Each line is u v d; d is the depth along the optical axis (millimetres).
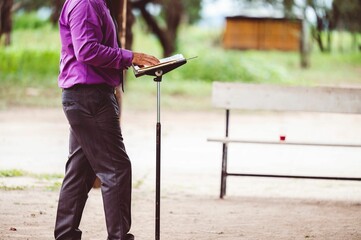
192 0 44312
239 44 54219
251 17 53219
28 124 19266
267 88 10352
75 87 6125
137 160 13703
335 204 9859
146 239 7535
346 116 23844
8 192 10047
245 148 15805
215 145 16203
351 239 7746
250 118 22969
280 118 23094
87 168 6473
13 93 26688
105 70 6152
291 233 7980
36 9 40438
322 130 19609
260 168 13023
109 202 6195
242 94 10359
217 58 36438
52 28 37875
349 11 25547
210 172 12555
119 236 6227
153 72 6113
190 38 62344
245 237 7734
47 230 7762
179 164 13383
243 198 10188
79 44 5914
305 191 10875
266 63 37062
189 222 8453
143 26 39781
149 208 9258
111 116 6184
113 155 6207
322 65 44219
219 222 8500
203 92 31016
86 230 7832
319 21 24641
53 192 10094
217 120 22047
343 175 12328
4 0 31156
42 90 28109
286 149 15719
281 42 53781
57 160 13328
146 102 26672
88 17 5969
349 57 45938
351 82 36156
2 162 12945
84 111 6121
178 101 27500
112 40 6215
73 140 6410
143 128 19234
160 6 39312
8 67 31953
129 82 32688
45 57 33000
